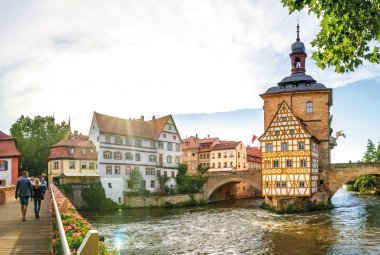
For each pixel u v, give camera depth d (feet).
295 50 200.23
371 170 171.63
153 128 241.76
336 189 176.55
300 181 164.55
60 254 28.30
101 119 211.00
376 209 157.79
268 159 172.96
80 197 183.01
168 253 81.66
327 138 182.39
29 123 260.62
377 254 76.28
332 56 30.55
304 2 29.50
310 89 185.88
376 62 30.12
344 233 100.68
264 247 86.12
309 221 124.67
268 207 170.40
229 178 210.59
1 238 41.06
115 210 182.09
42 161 243.81
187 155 331.36
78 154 199.93
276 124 172.04
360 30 28.58
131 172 212.64
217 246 88.43
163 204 199.11
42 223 52.08
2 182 169.17
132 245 90.53
